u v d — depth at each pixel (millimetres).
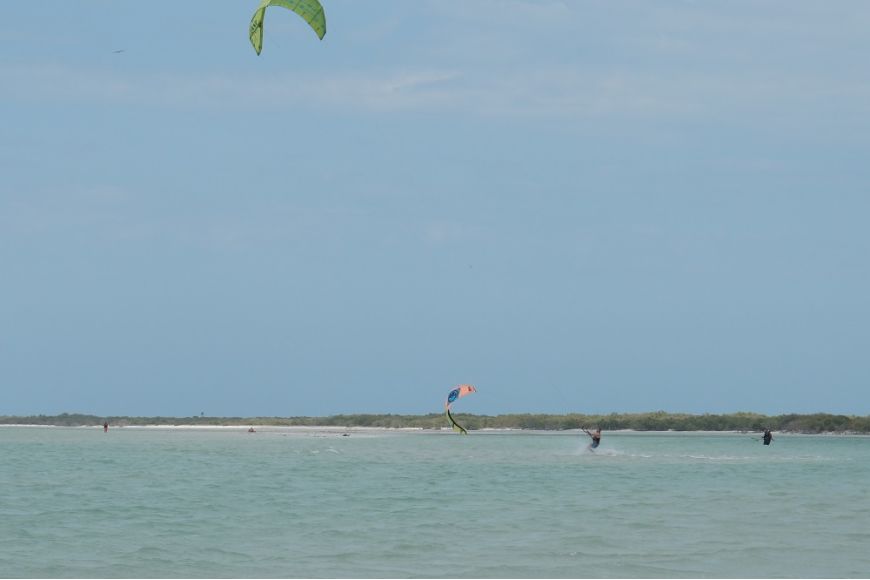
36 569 77500
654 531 99250
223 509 117500
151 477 169125
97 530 98812
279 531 98500
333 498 131750
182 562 80750
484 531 98938
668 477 176250
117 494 135750
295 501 127250
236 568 78188
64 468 195125
